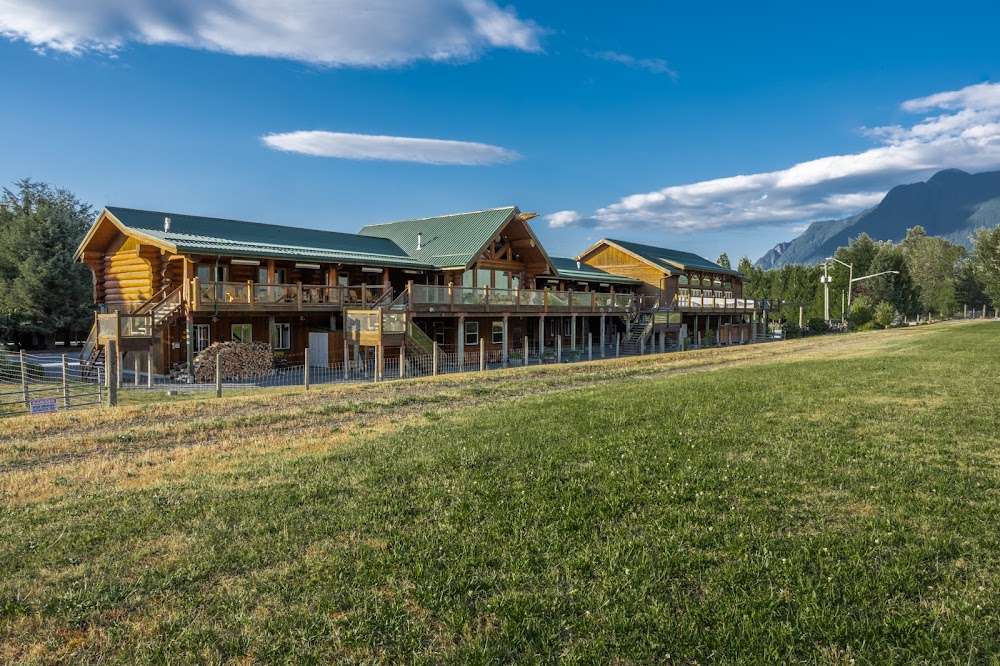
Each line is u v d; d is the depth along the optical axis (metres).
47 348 41.19
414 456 8.65
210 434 11.05
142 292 27.50
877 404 11.86
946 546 5.26
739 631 4.14
